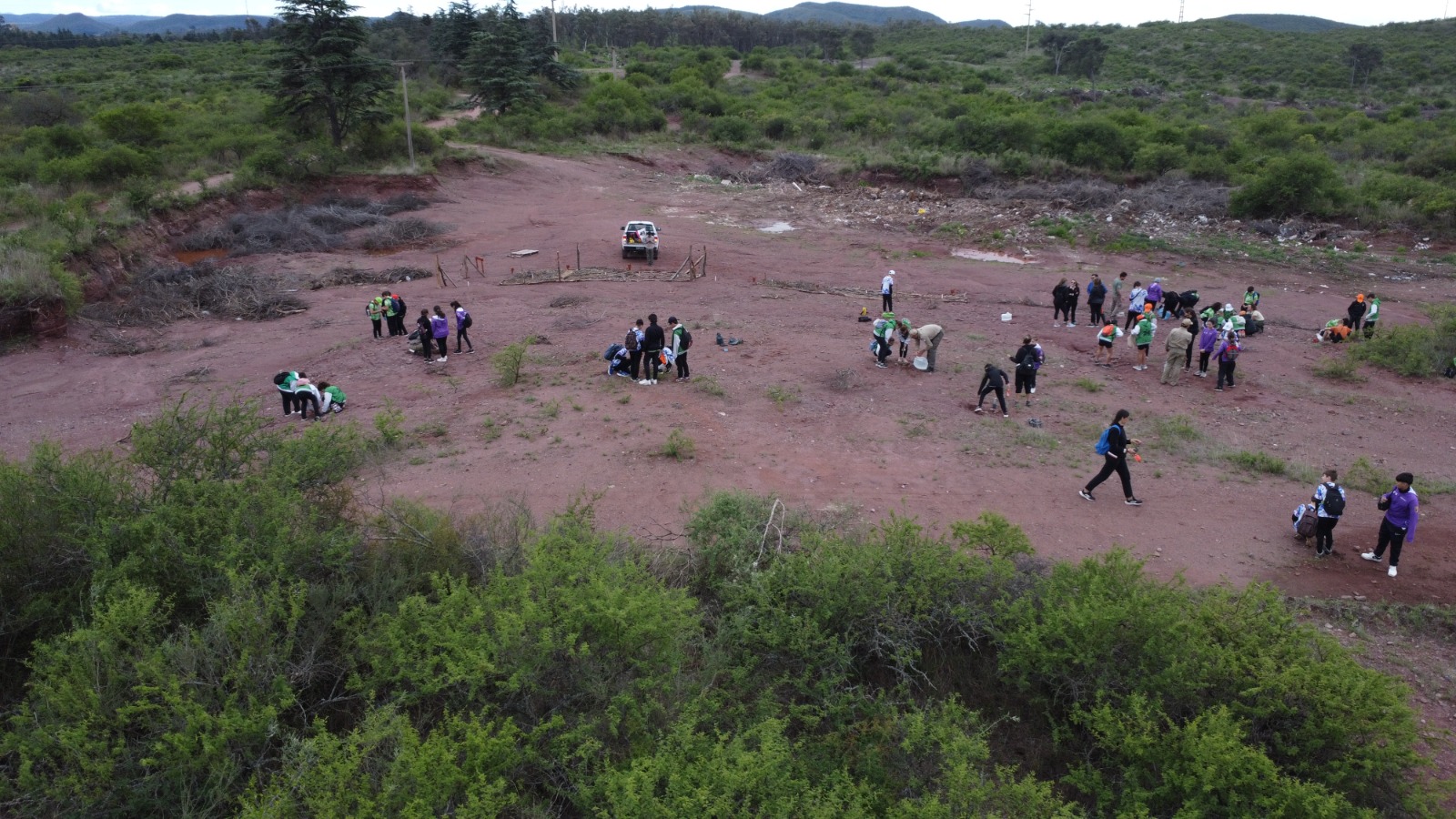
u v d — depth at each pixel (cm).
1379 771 605
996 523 877
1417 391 1725
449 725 567
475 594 722
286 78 4003
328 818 453
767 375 1736
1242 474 1308
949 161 4359
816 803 545
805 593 781
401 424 1450
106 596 626
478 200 3972
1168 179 4022
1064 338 2108
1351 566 1029
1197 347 1998
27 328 2016
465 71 6103
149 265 2647
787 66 8844
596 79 7088
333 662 640
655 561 878
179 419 848
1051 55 10019
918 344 1777
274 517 720
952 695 678
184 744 509
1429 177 3938
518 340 2002
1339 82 8431
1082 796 664
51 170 3156
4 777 500
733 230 3531
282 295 2441
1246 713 659
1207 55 10212
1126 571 779
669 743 569
